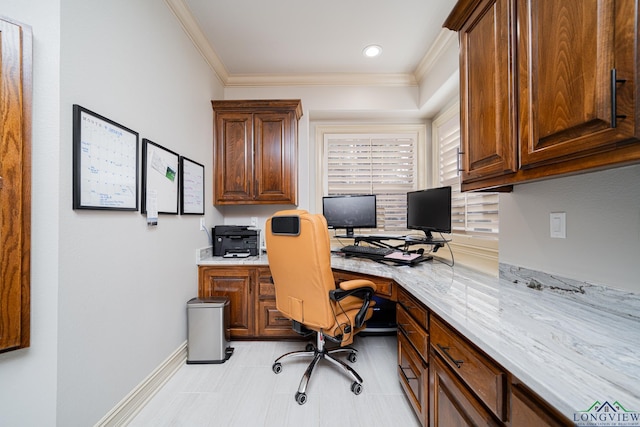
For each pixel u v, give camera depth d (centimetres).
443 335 103
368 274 171
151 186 153
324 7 184
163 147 165
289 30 207
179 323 187
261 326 223
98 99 117
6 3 95
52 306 97
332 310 149
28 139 94
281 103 247
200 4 181
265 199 250
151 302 154
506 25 96
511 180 96
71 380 103
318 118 301
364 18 195
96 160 114
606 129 62
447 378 100
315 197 304
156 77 160
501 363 64
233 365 189
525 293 115
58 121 99
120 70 130
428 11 188
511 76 94
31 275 96
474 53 117
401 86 276
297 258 149
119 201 128
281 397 154
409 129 301
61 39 100
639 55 55
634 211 82
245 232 238
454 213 236
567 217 103
